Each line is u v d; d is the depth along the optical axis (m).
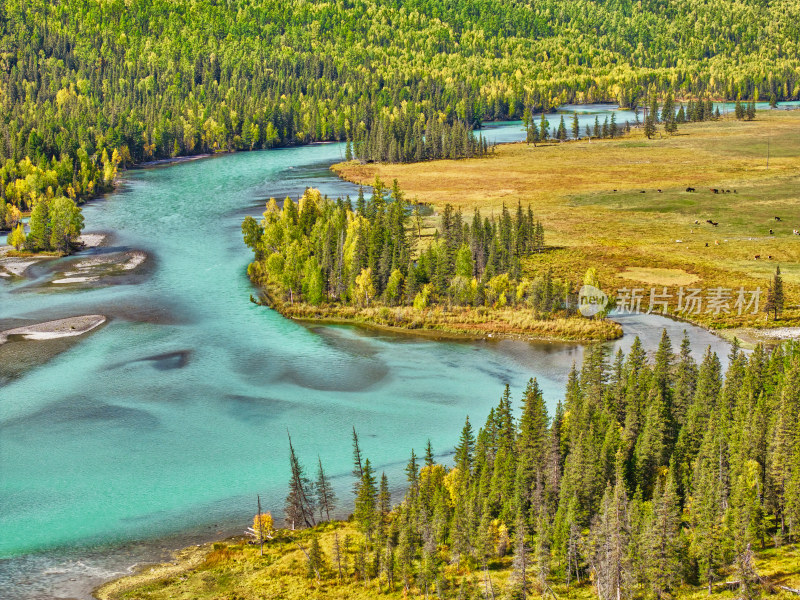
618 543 66.94
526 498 82.00
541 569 70.69
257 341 137.12
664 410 94.12
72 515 87.31
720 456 81.00
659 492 77.44
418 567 73.56
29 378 121.25
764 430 86.06
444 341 137.38
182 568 77.62
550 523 78.19
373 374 123.50
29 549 81.25
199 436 104.38
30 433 104.81
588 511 79.62
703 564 69.75
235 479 94.62
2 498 90.38
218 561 78.38
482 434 91.06
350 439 103.50
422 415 109.94
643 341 135.38
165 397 115.38
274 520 86.94
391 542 77.19
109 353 131.38
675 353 128.12
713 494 75.88
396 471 95.38
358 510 83.56
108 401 114.00
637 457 86.25
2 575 76.56
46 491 91.81
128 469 96.56
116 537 83.50
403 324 144.25
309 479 93.62
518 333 140.00
